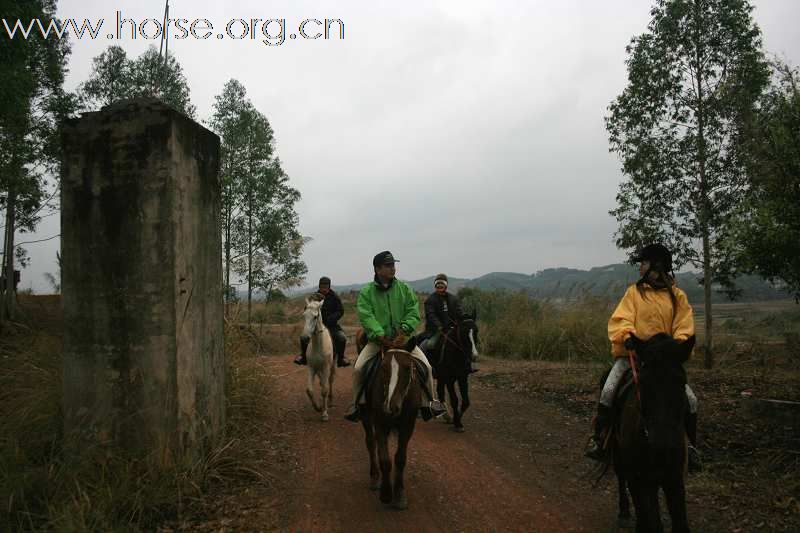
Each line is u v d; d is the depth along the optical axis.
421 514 5.37
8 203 15.20
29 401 6.44
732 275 12.19
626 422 4.16
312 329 8.99
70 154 6.04
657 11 12.99
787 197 6.54
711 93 12.22
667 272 4.65
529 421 9.12
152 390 5.81
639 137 13.34
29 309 17.03
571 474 6.55
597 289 17.69
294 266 21.16
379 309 6.22
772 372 10.83
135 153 5.91
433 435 8.35
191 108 17.42
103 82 17.50
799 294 7.11
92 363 5.90
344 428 8.69
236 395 8.00
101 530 4.49
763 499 5.38
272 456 7.00
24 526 4.62
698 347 13.89
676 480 3.78
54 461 5.57
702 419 8.08
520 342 17.47
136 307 5.86
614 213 13.95
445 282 9.53
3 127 13.03
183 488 5.42
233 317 9.91
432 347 8.85
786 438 6.95
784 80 7.00
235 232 20.59
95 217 5.96
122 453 5.73
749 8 12.20
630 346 4.18
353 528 5.05
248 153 20.50
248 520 5.09
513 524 5.15
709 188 12.55
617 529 5.01
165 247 5.85
